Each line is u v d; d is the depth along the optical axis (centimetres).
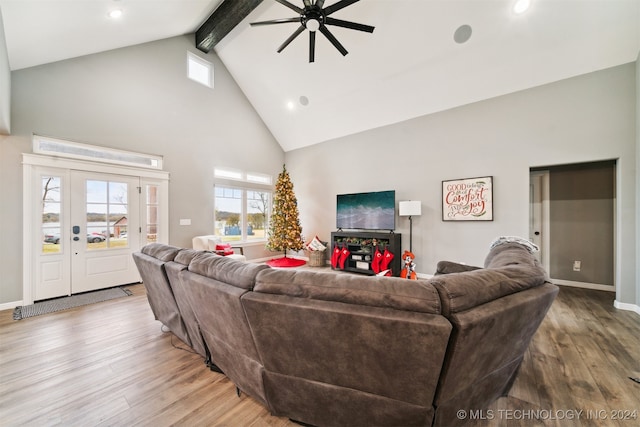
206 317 164
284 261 615
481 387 130
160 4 320
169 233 450
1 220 300
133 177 408
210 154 517
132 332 247
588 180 393
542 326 256
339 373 118
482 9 304
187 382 173
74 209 352
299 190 652
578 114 325
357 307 106
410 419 113
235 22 416
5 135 301
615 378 174
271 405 139
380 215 477
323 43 406
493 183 383
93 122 367
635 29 276
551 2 281
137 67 413
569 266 405
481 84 375
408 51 372
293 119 586
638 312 288
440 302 100
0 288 299
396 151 484
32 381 173
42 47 291
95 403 153
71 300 331
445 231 428
